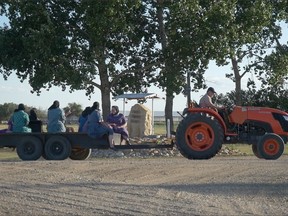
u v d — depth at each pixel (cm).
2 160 2075
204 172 1401
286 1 3844
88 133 1875
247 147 2858
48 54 3075
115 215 959
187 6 3186
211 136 1744
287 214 968
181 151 1756
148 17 3538
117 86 3684
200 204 1031
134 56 3672
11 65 3228
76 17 3291
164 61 3447
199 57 3319
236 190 1173
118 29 3219
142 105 3250
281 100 4194
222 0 3231
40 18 3173
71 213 977
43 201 1062
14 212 989
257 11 3412
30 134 1897
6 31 3234
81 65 3197
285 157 1989
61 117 1942
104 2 3073
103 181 1253
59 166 1473
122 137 1931
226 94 4234
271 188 1192
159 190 1151
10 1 3130
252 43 3600
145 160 1805
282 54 3959
